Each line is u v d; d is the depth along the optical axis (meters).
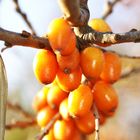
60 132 0.13
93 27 0.11
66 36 0.09
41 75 0.10
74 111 0.10
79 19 0.09
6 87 0.10
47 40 0.09
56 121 0.13
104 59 0.10
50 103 0.13
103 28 0.11
